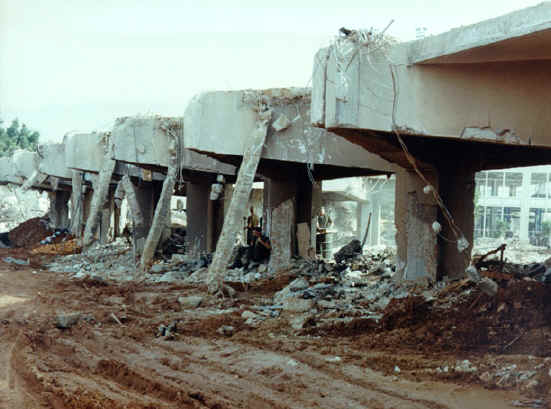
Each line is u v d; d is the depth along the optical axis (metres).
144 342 11.84
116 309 15.55
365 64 11.95
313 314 14.30
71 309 15.61
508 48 10.38
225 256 18.47
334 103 12.12
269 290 19.72
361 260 25.16
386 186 46.12
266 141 19.81
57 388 7.93
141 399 7.79
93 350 11.06
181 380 8.87
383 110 11.87
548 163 19.73
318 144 19.47
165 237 35.12
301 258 24.45
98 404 7.19
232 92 19.97
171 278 23.09
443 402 7.54
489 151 18.00
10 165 54.50
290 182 24.16
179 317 14.41
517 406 7.28
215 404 7.54
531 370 8.27
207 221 31.53
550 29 9.09
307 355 10.26
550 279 13.34
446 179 17.34
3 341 11.23
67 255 36.47
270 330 12.66
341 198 42.50
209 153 21.36
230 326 13.11
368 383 8.52
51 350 10.90
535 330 10.09
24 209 68.88
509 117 11.53
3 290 19.58
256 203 42.84
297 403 7.72
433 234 17.05
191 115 20.30
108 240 42.16
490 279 11.89
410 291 16.22
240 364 9.91
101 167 34.72
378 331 12.02
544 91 11.44
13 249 42.19
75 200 43.03
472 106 11.62
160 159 26.91
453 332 10.88
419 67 11.69
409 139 15.30
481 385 8.21
